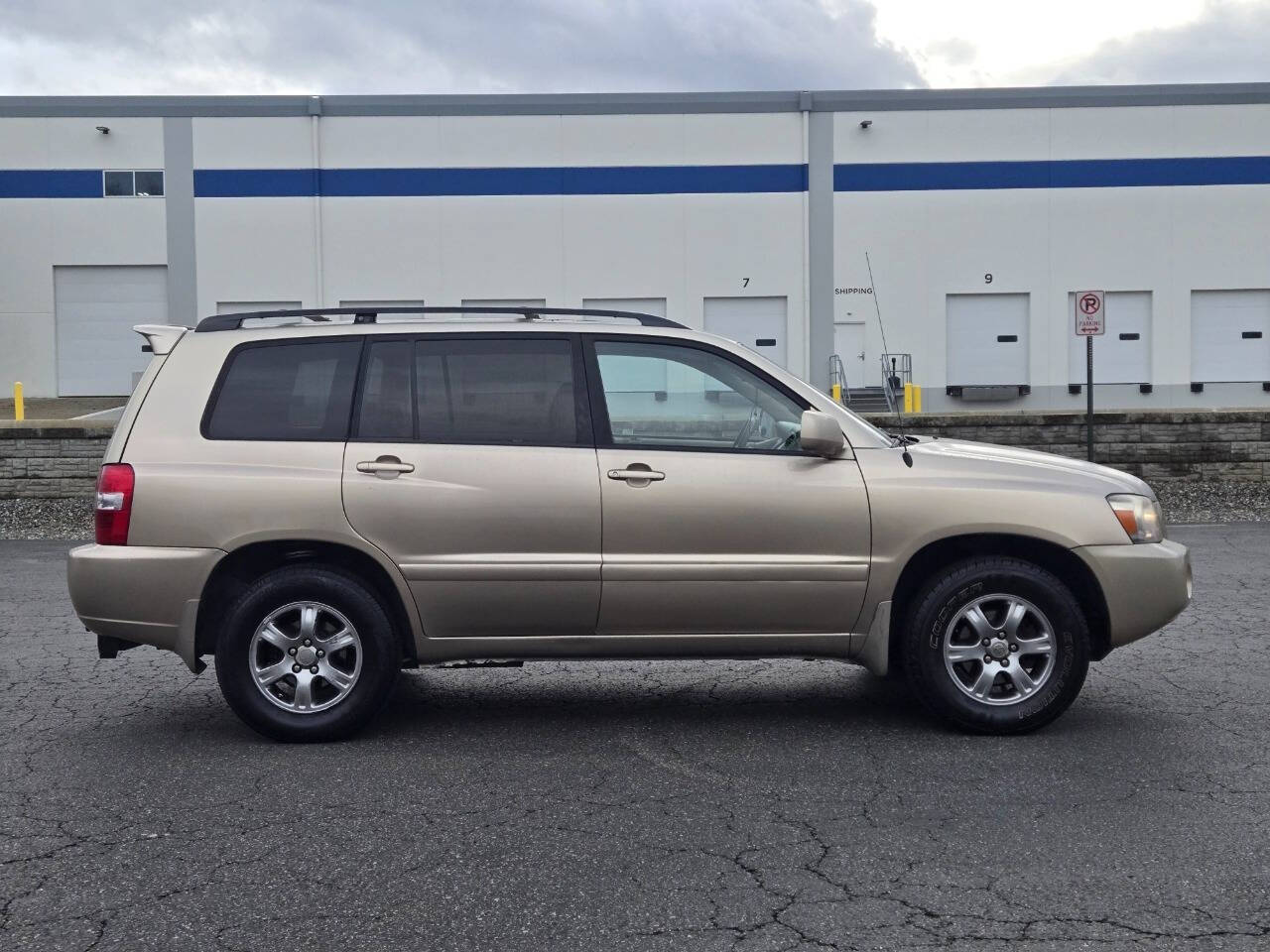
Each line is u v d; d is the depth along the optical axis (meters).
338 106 30.39
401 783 5.19
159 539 5.63
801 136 30.59
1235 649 7.74
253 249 30.59
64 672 7.34
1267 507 16.05
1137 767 5.33
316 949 3.61
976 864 4.23
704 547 5.71
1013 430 17.97
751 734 5.95
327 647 5.75
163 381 5.83
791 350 30.81
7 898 3.99
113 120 30.45
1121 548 5.75
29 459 16.22
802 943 3.63
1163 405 31.00
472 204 30.55
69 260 30.69
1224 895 3.95
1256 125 30.61
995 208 30.72
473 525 5.68
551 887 4.07
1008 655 5.78
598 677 7.25
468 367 5.87
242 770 5.39
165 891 4.05
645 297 30.73
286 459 5.70
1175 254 30.81
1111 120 30.61
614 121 30.52
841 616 5.78
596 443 5.77
